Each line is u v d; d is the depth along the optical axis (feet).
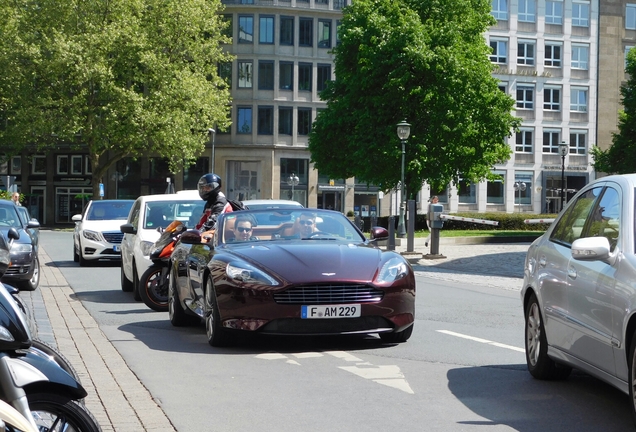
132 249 53.93
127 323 42.16
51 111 195.93
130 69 195.11
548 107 259.60
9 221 62.49
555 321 24.49
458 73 154.71
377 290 32.32
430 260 95.61
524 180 257.34
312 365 29.53
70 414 14.23
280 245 34.91
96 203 90.63
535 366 26.43
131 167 253.44
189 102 193.67
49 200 258.57
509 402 23.39
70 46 188.85
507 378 26.94
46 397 14.14
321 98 169.37
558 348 24.41
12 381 13.82
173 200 57.21
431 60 152.25
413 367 29.01
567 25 260.83
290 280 31.86
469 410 22.44
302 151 249.55
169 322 42.52
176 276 40.32
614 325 20.27
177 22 195.62
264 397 24.20
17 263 57.16
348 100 160.76
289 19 248.32
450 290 61.36
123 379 26.84
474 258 98.94
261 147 246.27
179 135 191.83
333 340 35.53
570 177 261.65
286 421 21.31
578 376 27.27
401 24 156.15
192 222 55.93
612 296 20.49
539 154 258.37
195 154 248.11
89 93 197.06
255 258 33.30
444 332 37.88
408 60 152.87
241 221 37.58
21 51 190.90
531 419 21.36
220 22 204.54
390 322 32.63
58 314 45.47
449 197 253.03
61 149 257.75
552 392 24.72
